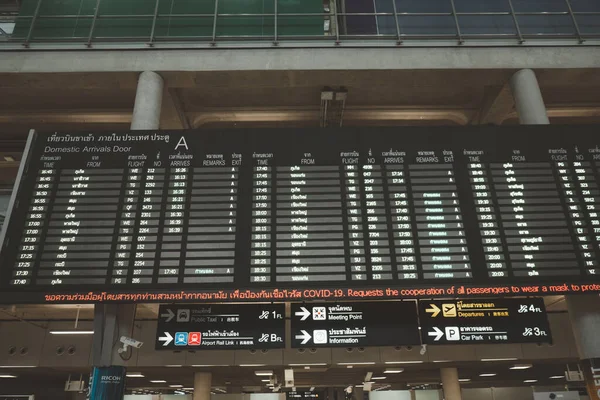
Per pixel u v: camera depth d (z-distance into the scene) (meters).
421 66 8.30
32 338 11.66
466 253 5.77
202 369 14.26
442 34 9.10
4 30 9.53
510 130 6.78
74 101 9.86
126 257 5.67
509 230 5.95
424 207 6.13
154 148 6.60
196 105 10.02
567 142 6.66
